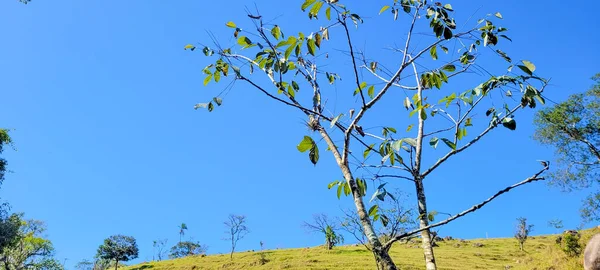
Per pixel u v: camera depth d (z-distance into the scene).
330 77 3.34
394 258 41.25
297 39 2.84
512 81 2.83
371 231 2.50
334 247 53.34
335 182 3.02
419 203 3.24
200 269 49.22
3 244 26.70
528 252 46.66
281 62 3.02
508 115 2.99
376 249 2.43
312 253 49.94
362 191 2.83
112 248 68.88
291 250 57.06
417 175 3.29
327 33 2.78
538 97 2.76
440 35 3.02
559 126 26.92
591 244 18.77
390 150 2.73
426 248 3.13
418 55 2.96
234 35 3.05
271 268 42.75
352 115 2.95
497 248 51.97
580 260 23.06
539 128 28.31
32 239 36.72
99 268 66.44
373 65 3.27
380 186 2.54
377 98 2.77
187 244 84.38
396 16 3.11
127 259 69.62
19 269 35.72
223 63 3.20
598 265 17.86
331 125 2.60
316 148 2.71
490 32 3.02
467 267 37.53
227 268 47.59
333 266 40.16
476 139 3.16
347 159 2.80
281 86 3.09
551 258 25.89
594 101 25.91
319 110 3.08
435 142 2.65
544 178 2.28
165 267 53.84
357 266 39.12
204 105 3.08
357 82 2.74
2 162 25.61
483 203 2.31
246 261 49.72
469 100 2.87
